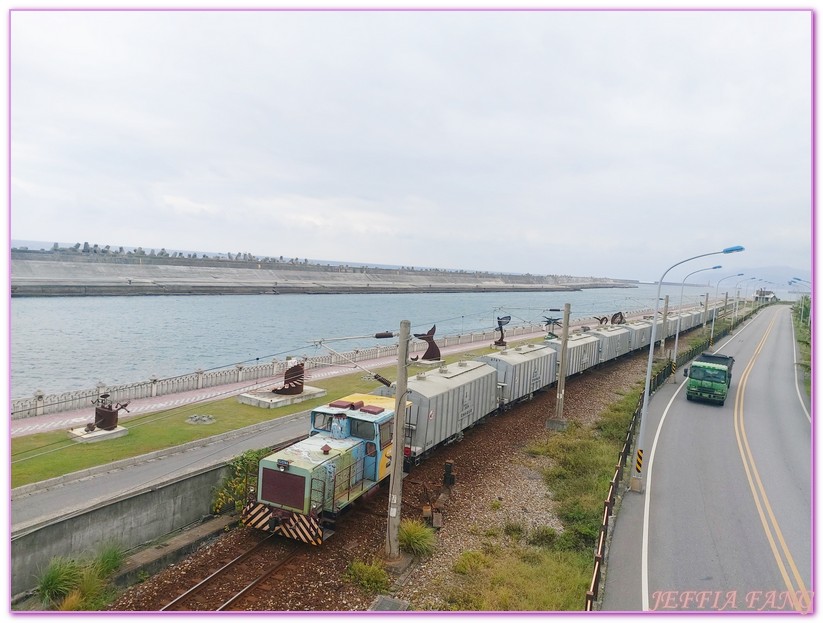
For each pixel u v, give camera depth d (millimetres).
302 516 15375
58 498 16125
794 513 18656
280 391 30453
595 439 26828
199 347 61438
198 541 16234
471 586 14117
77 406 26938
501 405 30328
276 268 146875
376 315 107500
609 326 53188
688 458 24109
